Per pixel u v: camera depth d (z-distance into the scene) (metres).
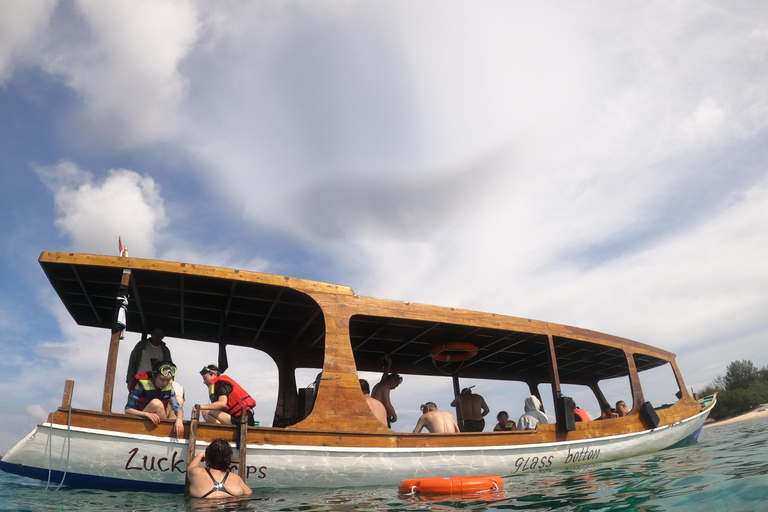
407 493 6.06
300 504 5.26
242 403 6.43
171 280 7.85
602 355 13.35
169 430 6.11
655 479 6.28
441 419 7.93
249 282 7.26
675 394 13.08
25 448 5.68
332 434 6.83
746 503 4.28
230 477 5.83
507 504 5.15
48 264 7.05
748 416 39.28
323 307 7.51
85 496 5.47
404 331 10.43
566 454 8.92
